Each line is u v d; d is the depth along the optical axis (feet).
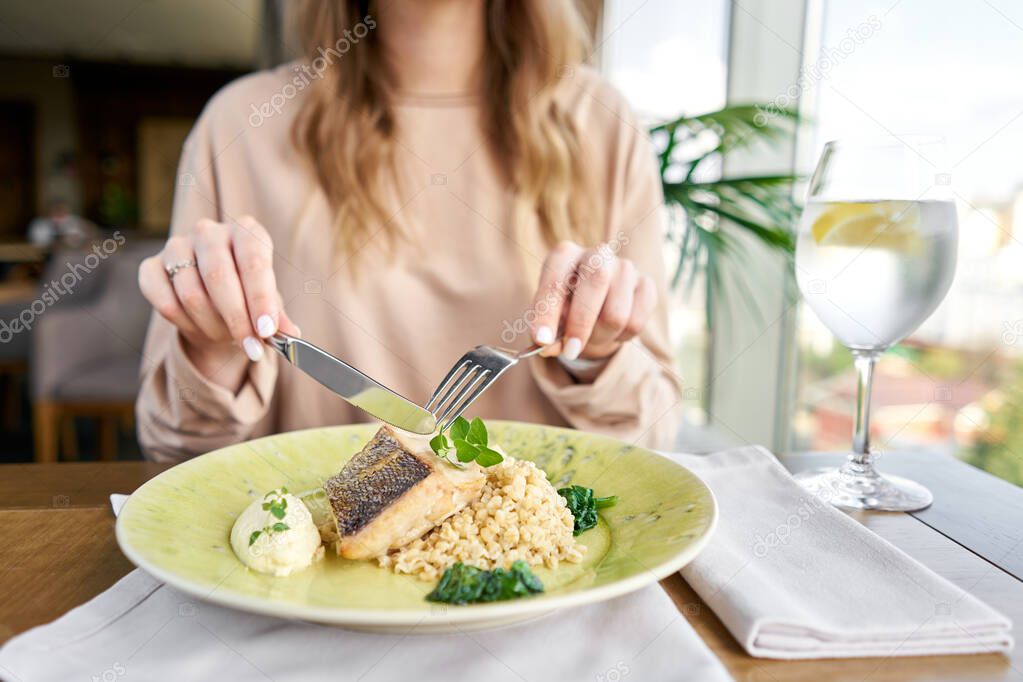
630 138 5.22
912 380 5.45
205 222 3.16
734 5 7.56
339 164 4.73
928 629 1.62
